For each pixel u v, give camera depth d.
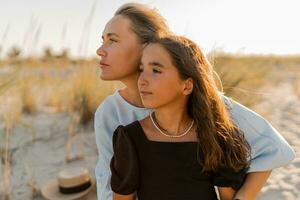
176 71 1.41
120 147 1.48
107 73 1.65
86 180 3.26
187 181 1.44
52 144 4.20
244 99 4.86
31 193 3.35
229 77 4.35
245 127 1.61
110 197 1.69
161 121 1.48
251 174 1.56
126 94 1.76
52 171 3.69
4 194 3.27
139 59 1.63
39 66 5.52
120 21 1.62
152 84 1.40
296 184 3.33
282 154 1.58
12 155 3.96
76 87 5.04
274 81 9.42
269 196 3.14
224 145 1.47
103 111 1.78
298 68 14.93
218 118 1.49
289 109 5.91
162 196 1.44
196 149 1.45
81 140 4.30
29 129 4.45
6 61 4.16
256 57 7.87
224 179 1.46
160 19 1.69
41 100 5.84
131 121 1.74
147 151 1.46
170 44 1.41
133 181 1.46
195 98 1.46
